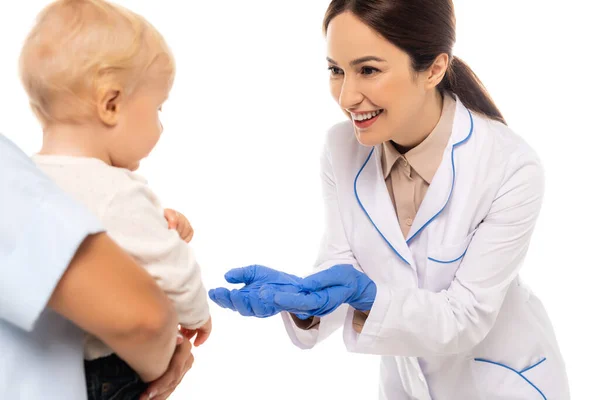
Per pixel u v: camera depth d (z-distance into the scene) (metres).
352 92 1.32
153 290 0.85
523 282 1.65
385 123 1.36
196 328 1.12
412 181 1.53
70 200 0.83
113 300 0.81
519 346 1.59
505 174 1.45
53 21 0.98
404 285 1.54
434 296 1.43
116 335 0.83
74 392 0.92
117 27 0.99
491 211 1.46
